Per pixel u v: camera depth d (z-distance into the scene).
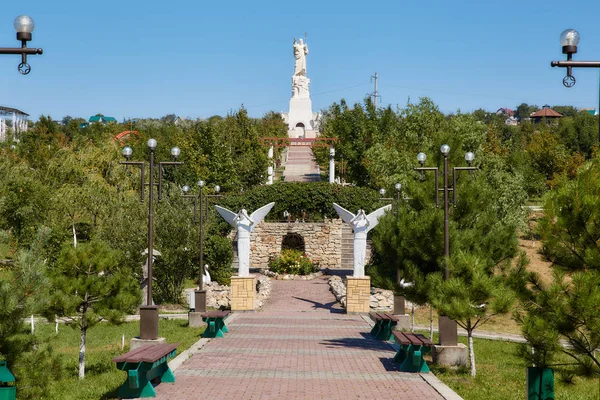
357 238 31.55
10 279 11.70
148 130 89.50
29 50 12.74
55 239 35.22
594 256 11.25
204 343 21.92
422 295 19.77
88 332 26.88
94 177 43.72
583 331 11.26
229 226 48.12
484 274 16.83
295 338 23.30
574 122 88.25
